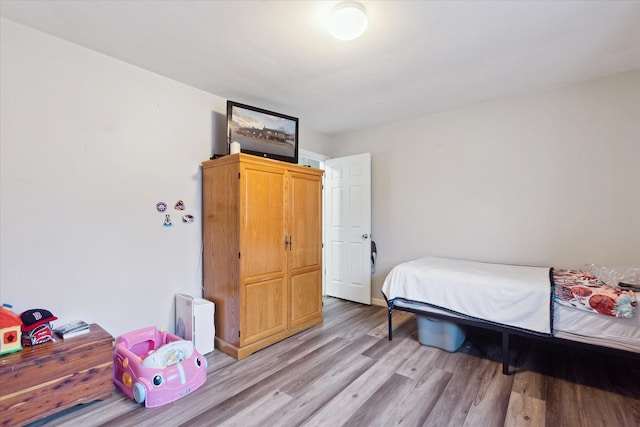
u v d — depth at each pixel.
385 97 3.10
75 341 1.88
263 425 1.68
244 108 2.88
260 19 1.85
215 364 2.39
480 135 3.28
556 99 2.86
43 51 2.03
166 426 1.68
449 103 3.27
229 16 1.82
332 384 2.09
